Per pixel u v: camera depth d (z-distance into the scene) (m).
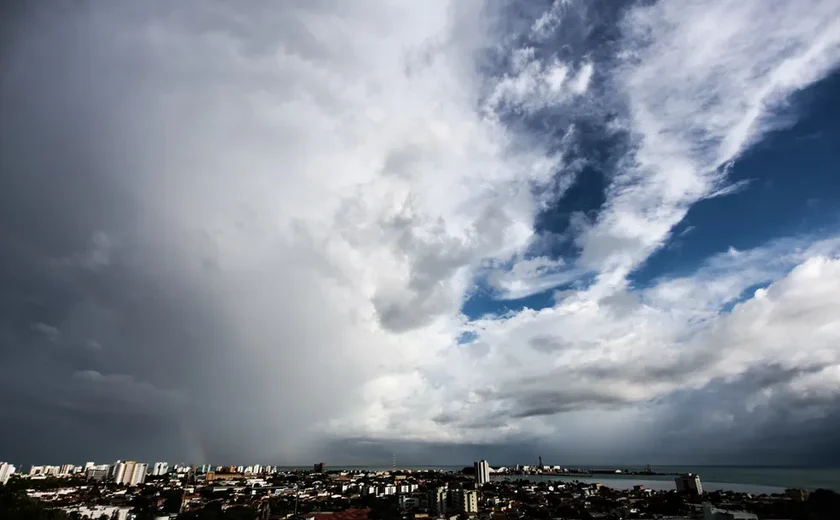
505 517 174.38
